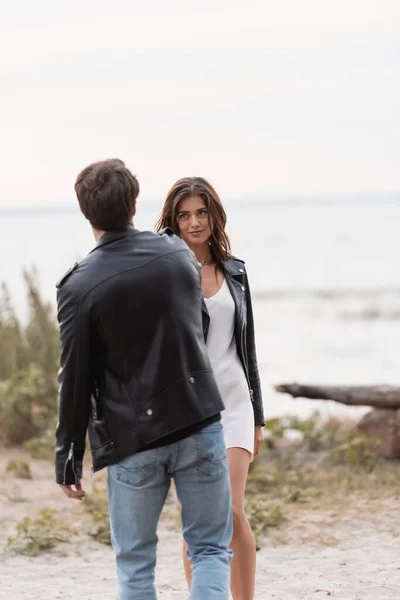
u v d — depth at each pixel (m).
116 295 4.20
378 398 11.03
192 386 4.25
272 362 28.88
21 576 7.05
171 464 4.31
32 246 121.50
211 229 5.52
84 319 4.21
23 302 44.12
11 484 10.72
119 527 4.33
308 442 12.22
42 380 14.08
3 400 13.52
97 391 4.34
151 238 4.41
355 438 11.63
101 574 7.10
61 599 6.41
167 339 4.23
